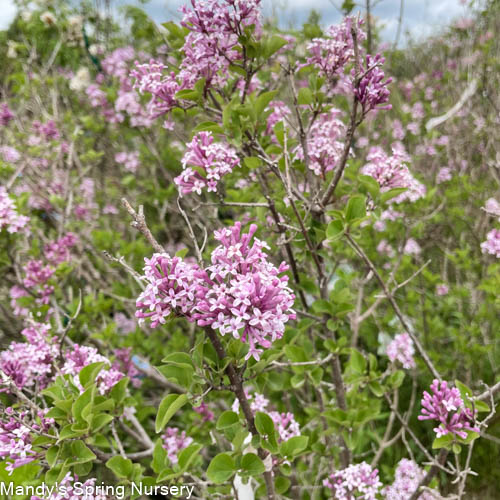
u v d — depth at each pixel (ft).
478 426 6.40
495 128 18.34
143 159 18.95
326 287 8.77
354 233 9.03
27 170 17.29
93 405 6.31
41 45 24.38
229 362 5.24
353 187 9.45
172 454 9.53
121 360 11.60
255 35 8.07
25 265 12.32
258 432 5.67
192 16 7.14
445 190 17.24
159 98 8.16
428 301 13.70
